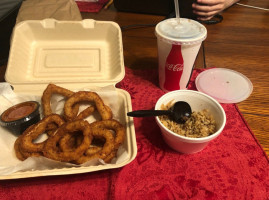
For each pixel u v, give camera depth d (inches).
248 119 33.7
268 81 40.4
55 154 26.6
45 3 48.3
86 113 33.1
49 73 37.2
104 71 38.0
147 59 45.7
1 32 50.0
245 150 29.4
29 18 45.8
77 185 26.0
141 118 34.4
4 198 24.9
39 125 30.0
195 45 31.4
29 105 32.5
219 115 28.4
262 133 31.7
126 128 29.2
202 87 38.9
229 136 31.2
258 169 27.3
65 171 23.6
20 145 28.7
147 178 26.6
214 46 48.4
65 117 31.9
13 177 23.3
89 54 40.3
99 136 28.8
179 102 30.3
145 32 52.7
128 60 45.4
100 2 62.6
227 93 37.7
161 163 28.2
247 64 44.1
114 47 39.5
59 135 28.5
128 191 25.3
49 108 32.6
